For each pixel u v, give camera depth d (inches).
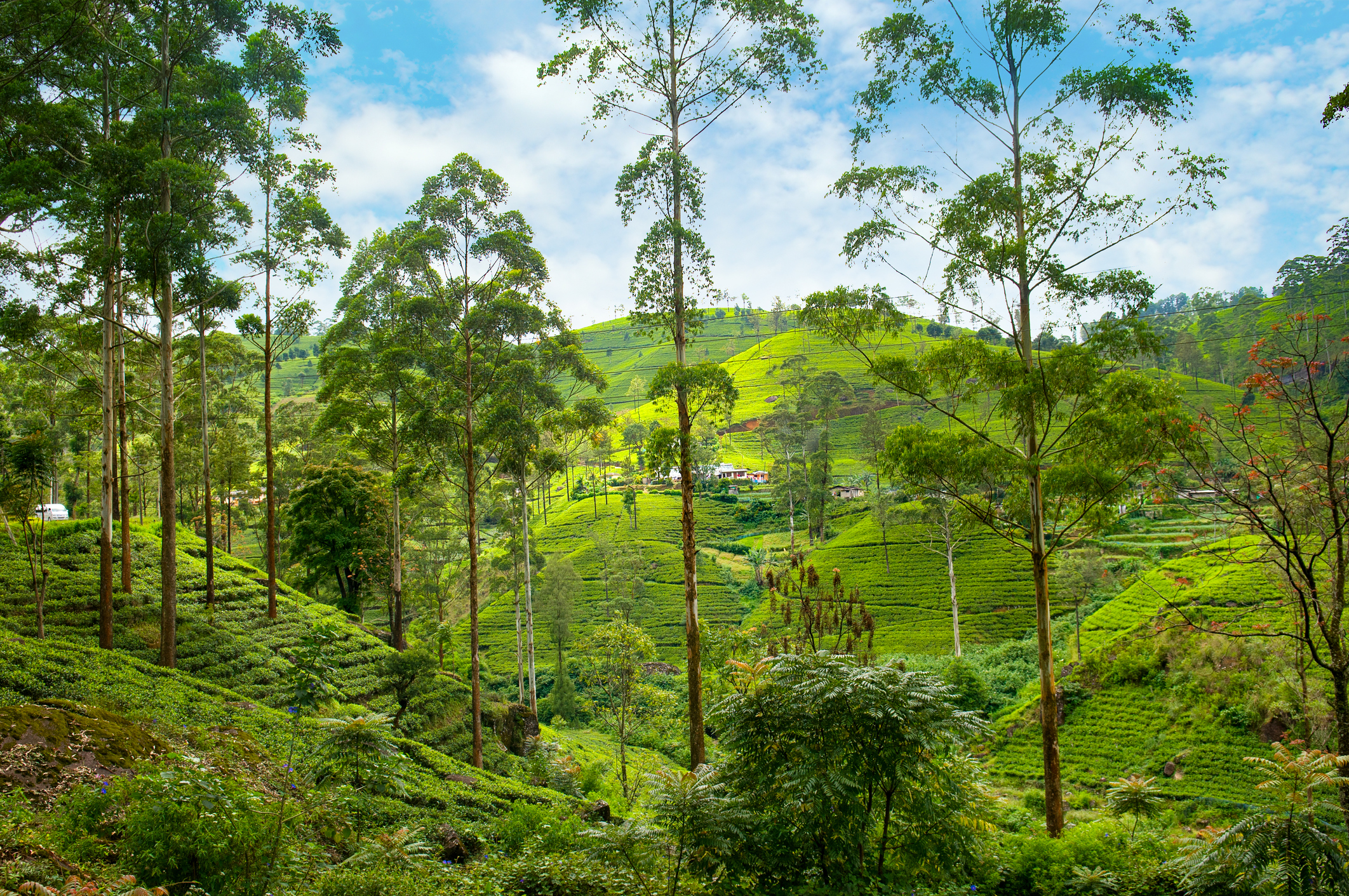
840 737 381.4
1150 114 625.3
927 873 406.0
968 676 1585.9
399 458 1416.1
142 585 1106.7
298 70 998.4
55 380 1488.7
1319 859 366.3
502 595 2706.7
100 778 414.9
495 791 763.4
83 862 302.7
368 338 1354.6
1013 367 661.3
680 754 1464.1
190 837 309.0
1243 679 1219.9
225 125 913.5
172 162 840.9
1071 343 650.2
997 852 498.9
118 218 964.0
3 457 995.9
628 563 2810.0
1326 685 951.0
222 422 1891.0
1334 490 533.3
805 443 3545.8
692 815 361.4
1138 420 593.0
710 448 4247.0
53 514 1667.1
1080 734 1317.7
